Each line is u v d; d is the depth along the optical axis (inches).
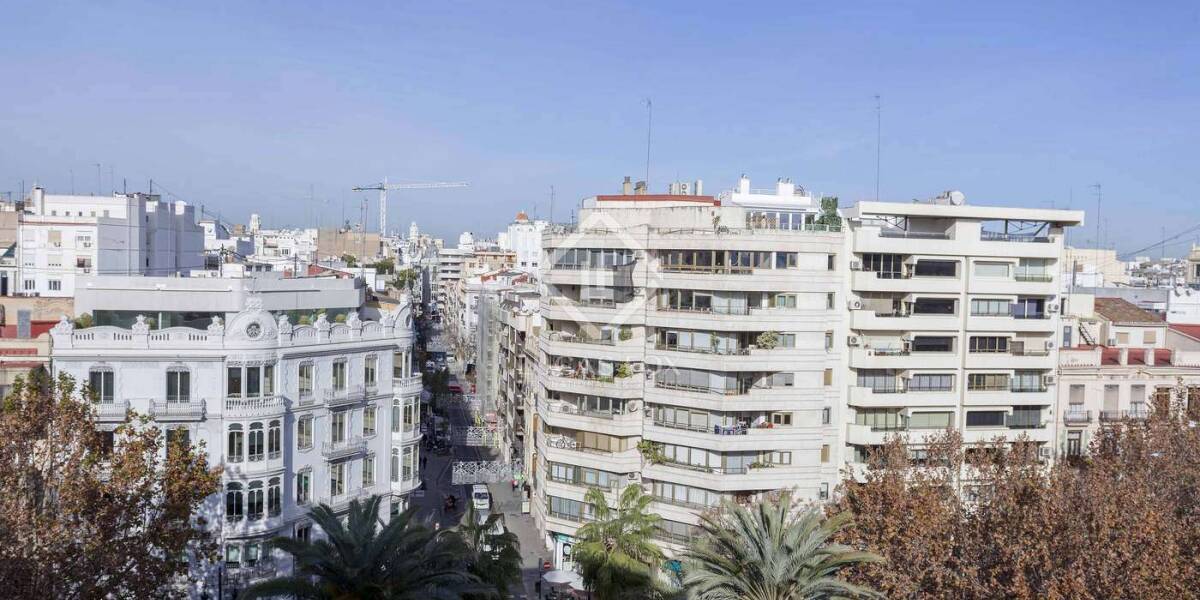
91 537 1610.5
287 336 2268.7
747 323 2476.6
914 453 2598.4
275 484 2237.9
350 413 2460.6
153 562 1674.5
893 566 1771.7
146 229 4141.2
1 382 2031.3
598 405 2696.9
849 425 2596.0
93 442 1752.0
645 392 2625.5
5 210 4352.9
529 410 3361.2
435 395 4970.5
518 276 6190.9
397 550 1449.3
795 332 2504.9
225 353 2165.4
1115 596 1533.0
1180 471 2070.6
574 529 2694.4
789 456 2532.0
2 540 1460.4
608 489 2655.0
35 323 2522.1
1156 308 3939.5
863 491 2016.5
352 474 2475.4
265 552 2207.2
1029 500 1904.5
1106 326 3051.2
